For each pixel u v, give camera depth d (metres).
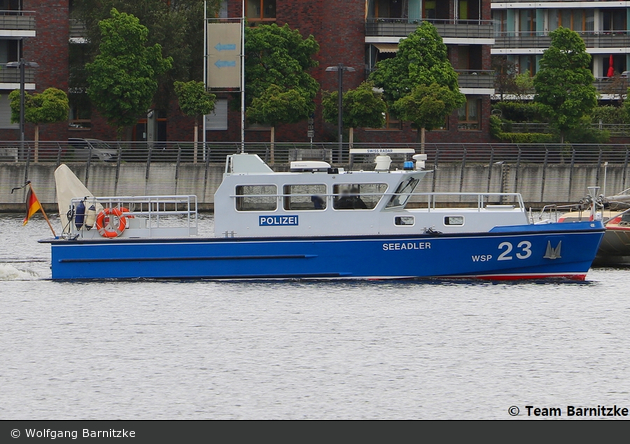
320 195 110.62
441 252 111.38
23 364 88.38
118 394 80.81
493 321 100.44
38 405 78.50
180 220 179.38
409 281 112.00
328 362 88.31
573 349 91.75
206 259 111.44
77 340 95.31
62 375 85.50
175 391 81.44
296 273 110.88
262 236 110.81
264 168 112.25
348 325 99.25
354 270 111.19
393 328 98.12
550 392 80.81
